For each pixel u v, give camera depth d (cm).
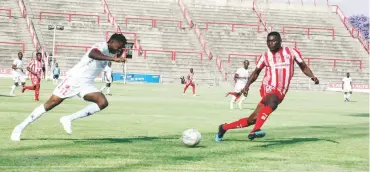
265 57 1176
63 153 982
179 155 1005
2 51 6450
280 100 1171
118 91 4297
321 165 949
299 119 2139
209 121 1872
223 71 6906
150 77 6612
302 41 7831
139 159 942
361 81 7419
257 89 6284
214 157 996
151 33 7356
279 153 1082
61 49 6688
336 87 6975
